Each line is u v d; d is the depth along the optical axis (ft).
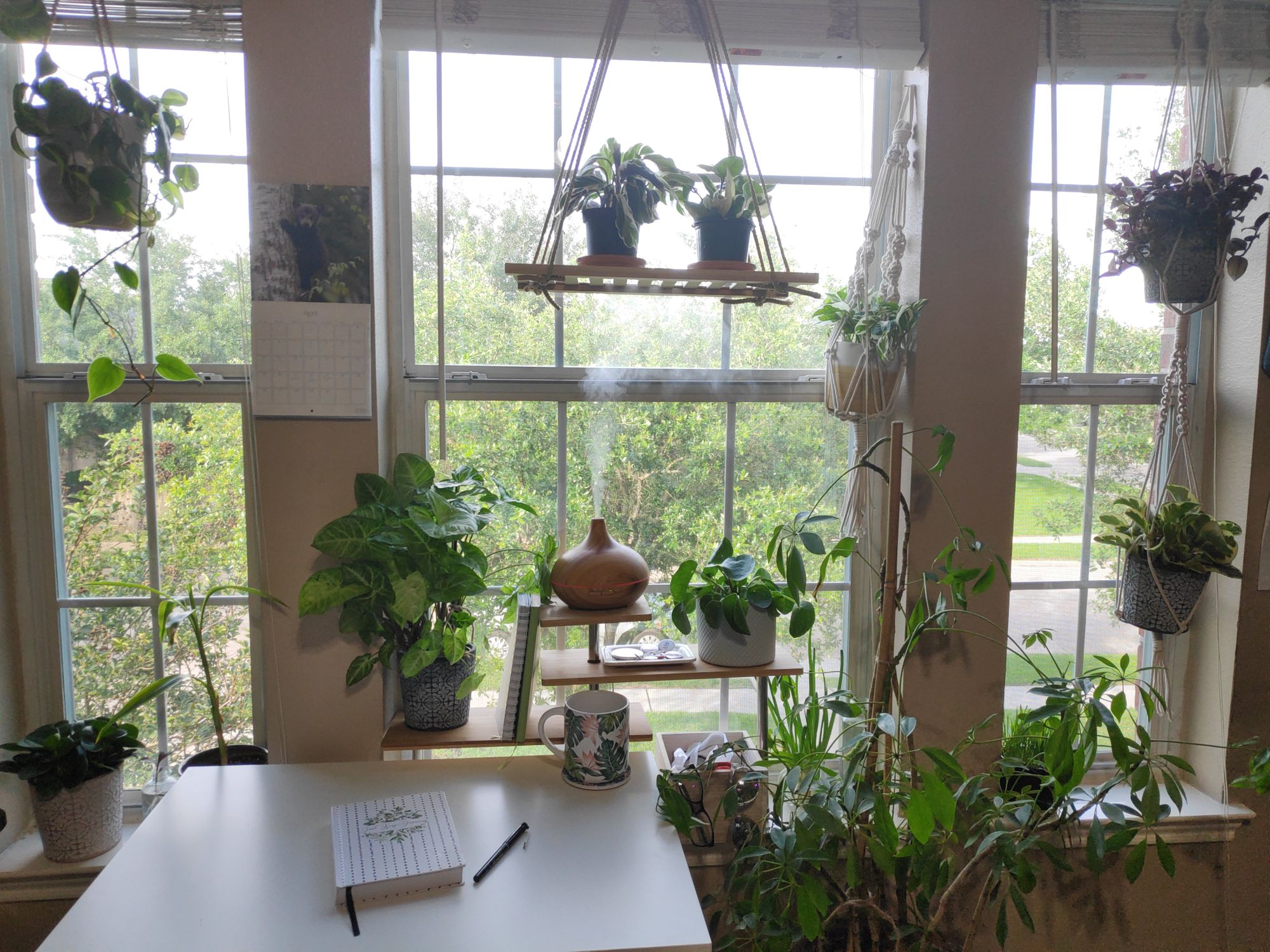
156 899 3.46
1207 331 5.83
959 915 5.54
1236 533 5.16
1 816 4.91
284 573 4.87
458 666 4.78
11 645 5.15
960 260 5.12
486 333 5.50
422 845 3.74
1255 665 5.63
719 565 4.91
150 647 5.38
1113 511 5.99
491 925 3.33
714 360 5.72
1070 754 4.23
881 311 5.03
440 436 5.00
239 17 4.67
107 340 5.21
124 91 4.17
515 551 5.56
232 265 5.21
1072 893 5.67
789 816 5.64
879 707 4.73
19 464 5.12
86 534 5.28
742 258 4.69
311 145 4.67
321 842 3.90
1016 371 5.22
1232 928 5.80
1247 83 5.40
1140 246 4.87
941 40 4.97
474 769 4.66
